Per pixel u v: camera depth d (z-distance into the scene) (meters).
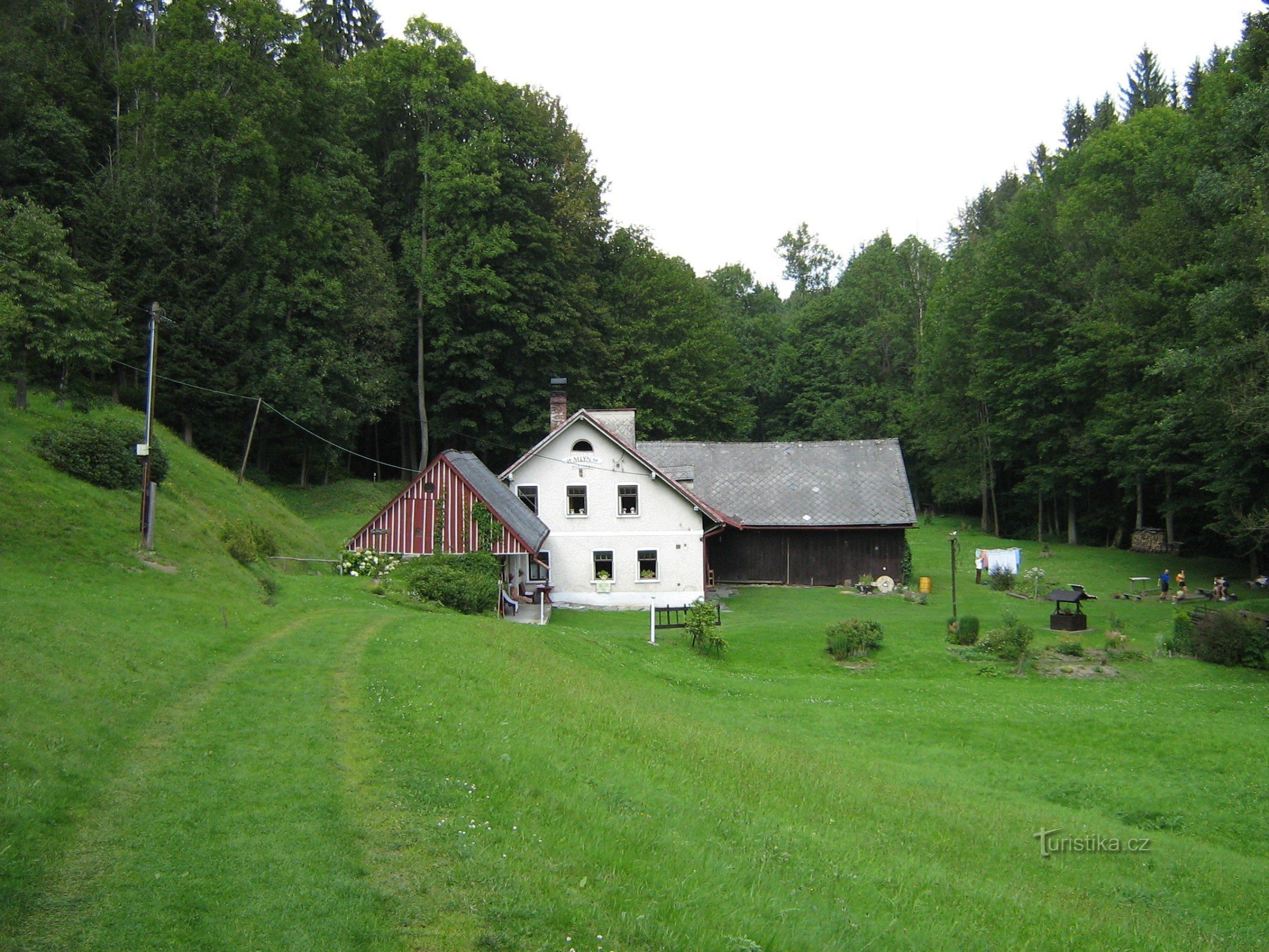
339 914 8.37
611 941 8.40
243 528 33.44
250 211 47.28
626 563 42.62
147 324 43.88
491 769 12.83
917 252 93.50
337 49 70.00
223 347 46.16
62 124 45.72
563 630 29.08
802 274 119.62
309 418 49.12
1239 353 35.84
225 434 49.81
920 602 43.31
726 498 49.97
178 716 14.62
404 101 61.03
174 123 46.28
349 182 54.25
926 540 67.62
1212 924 12.52
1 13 47.91
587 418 42.22
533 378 61.53
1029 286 64.62
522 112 61.03
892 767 18.36
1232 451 43.19
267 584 29.41
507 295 57.47
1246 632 31.44
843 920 9.98
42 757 11.64
